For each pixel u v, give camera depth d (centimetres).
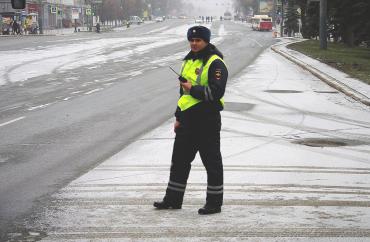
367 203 652
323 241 527
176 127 598
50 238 533
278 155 920
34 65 2792
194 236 536
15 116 1312
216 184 600
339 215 605
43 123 1220
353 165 858
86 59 3219
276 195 682
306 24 6144
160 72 2497
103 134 1098
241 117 1320
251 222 578
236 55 3703
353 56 3534
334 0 4331
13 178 771
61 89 1858
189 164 613
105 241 523
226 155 914
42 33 7681
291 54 3591
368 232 553
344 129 1185
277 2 10831
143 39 5919
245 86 1977
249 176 777
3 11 7731
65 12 11112
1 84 2002
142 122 1238
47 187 722
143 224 570
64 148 970
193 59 576
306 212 615
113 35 7206
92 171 807
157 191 697
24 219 591
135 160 877
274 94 1761
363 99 1594
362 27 4175
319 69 2538
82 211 616
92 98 1634
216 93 559
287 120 1286
